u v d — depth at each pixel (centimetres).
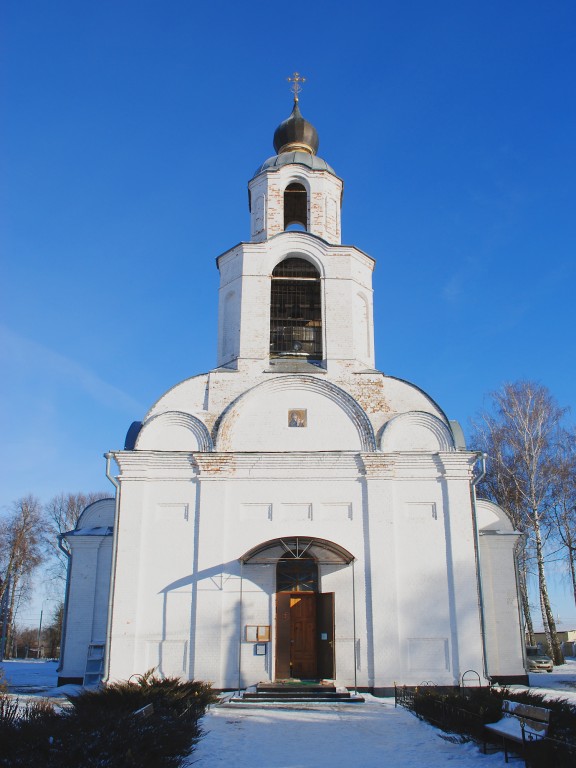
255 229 2788
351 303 2556
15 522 5428
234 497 2245
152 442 2308
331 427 2341
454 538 2214
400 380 2425
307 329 2622
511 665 2317
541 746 1098
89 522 2616
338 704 1859
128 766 951
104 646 2358
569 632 5788
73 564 2523
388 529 2209
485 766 1170
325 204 2789
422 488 2272
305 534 2212
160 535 2206
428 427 2341
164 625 2125
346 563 2194
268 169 2800
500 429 3725
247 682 2088
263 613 2150
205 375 2416
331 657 2106
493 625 2353
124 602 2134
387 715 1677
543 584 3400
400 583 2180
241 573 2175
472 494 2261
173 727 1209
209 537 2194
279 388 2389
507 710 1317
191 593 2155
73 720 1101
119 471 2267
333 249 2619
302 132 2997
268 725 1536
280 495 2250
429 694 1642
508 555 2425
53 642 6247
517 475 3609
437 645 2128
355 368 2456
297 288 2667
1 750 945
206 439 2308
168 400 2378
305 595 2212
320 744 1343
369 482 2258
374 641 2108
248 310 2531
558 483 3538
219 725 1530
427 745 1339
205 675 2077
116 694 1533
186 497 2244
